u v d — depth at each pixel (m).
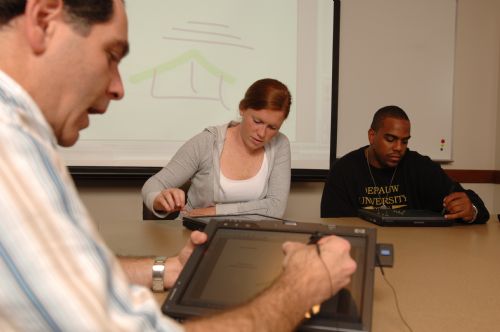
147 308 0.40
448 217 1.34
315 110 2.49
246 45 2.39
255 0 2.39
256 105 1.50
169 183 1.55
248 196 1.64
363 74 2.59
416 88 2.66
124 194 2.32
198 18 2.32
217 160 1.62
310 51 2.47
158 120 2.29
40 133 0.43
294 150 2.47
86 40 0.48
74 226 0.37
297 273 0.53
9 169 0.36
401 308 0.65
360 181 1.88
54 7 0.45
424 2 2.64
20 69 0.46
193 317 0.54
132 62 2.25
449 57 2.70
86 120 0.56
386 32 2.61
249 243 0.69
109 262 0.39
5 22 0.44
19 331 0.34
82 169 2.19
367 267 0.61
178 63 2.31
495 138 2.81
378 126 1.83
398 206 1.87
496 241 1.13
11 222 0.34
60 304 0.34
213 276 0.61
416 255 0.98
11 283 0.34
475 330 0.58
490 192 2.82
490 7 2.76
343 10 2.54
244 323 0.46
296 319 0.50
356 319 0.53
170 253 0.96
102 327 0.34
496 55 2.78
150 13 2.26
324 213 1.86
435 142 2.71
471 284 0.77
